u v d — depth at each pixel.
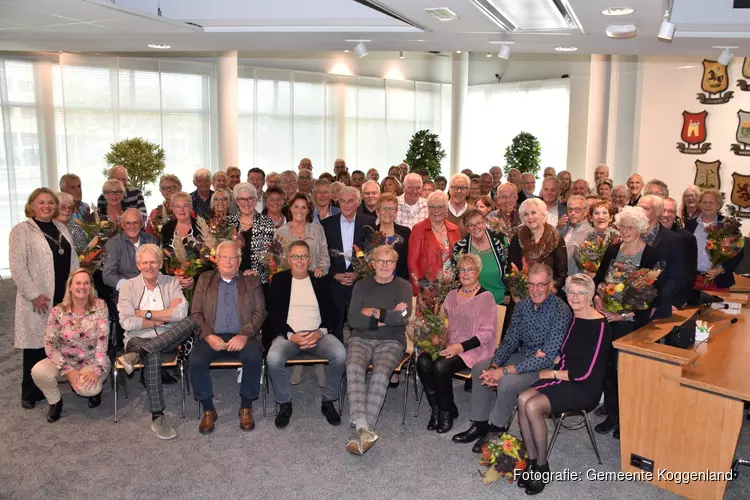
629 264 3.75
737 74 8.84
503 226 4.77
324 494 3.34
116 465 3.62
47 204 4.37
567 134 12.14
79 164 9.49
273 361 4.11
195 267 4.50
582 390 3.50
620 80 10.18
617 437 4.02
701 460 3.27
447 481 3.50
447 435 4.07
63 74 9.18
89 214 5.45
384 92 13.52
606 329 3.52
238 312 4.33
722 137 9.09
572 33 5.16
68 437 3.96
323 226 5.25
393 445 3.92
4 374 5.03
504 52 5.71
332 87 12.62
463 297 4.17
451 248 4.96
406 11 4.41
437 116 14.66
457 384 5.03
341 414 4.32
